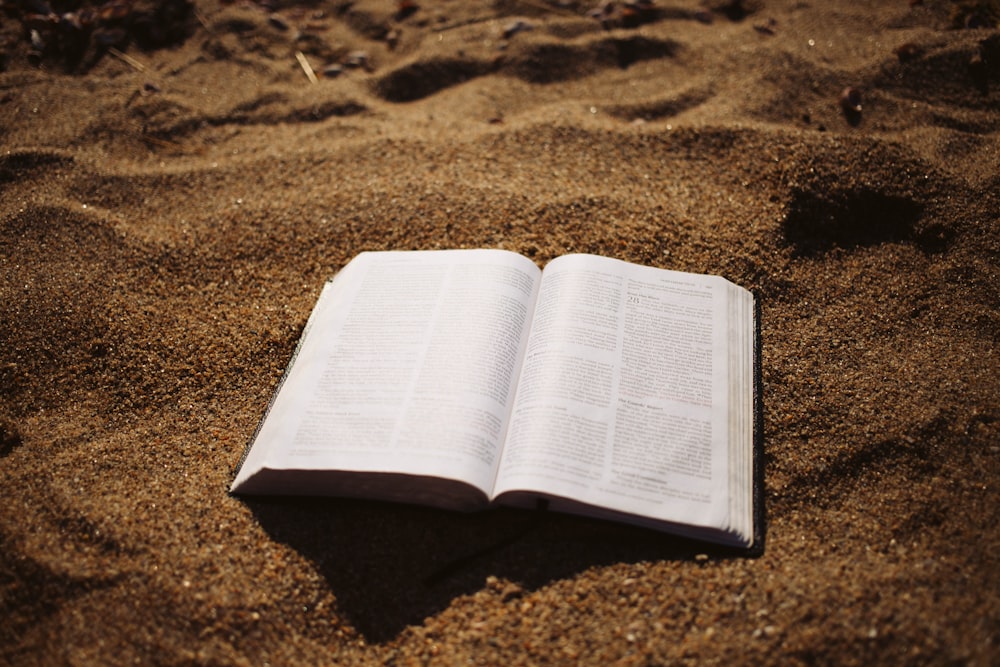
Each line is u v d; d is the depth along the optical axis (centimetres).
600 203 59
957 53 68
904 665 38
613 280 50
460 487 42
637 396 45
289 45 79
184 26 80
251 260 58
